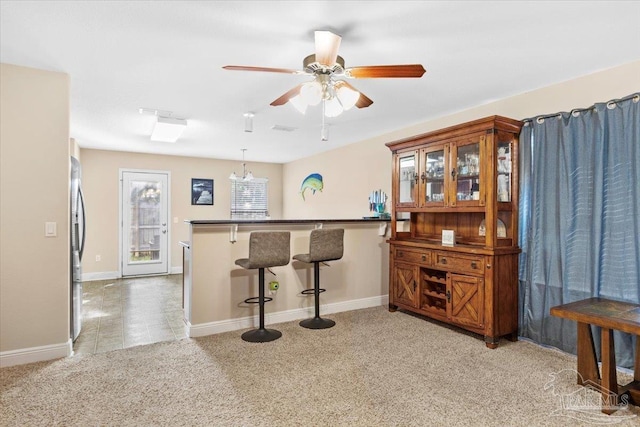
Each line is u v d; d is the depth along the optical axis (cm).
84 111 414
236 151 677
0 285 278
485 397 233
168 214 715
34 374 264
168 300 498
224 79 318
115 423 204
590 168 293
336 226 432
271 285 384
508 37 243
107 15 215
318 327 367
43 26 227
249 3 203
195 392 238
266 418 209
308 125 480
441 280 369
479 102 381
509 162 344
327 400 229
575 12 212
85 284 607
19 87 286
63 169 299
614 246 278
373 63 284
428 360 290
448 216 408
